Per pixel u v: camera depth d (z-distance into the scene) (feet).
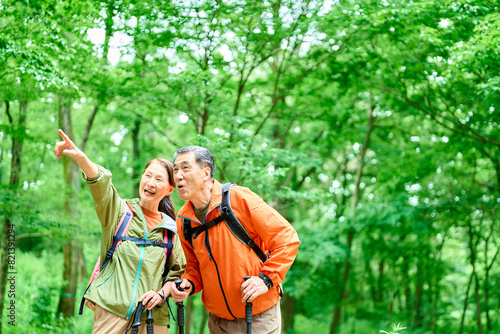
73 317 30.50
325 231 38.19
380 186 43.73
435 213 34.17
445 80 25.03
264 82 28.17
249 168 22.86
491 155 31.42
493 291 40.29
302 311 65.82
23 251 59.36
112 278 8.34
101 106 27.09
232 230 7.97
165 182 8.87
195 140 22.93
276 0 23.07
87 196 30.91
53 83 16.07
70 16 19.11
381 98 34.94
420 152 34.60
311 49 24.81
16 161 24.50
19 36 17.54
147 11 20.75
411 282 46.75
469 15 21.21
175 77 22.50
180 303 8.36
